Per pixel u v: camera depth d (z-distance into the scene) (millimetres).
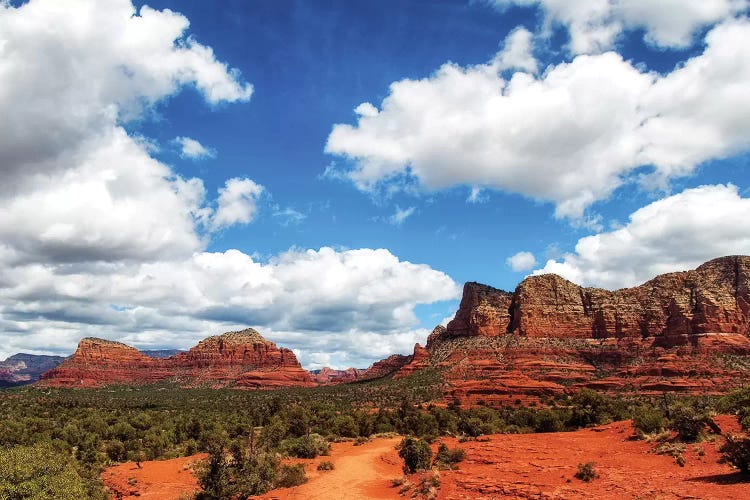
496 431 75062
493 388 133000
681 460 31219
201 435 79938
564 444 45031
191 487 45969
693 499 21766
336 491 39062
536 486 29062
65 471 25594
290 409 117812
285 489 41219
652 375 136375
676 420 39906
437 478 35156
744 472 25438
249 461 38625
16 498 22969
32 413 119750
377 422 96750
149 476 51531
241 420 110750
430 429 85812
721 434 37531
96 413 120750
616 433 49688
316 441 66938
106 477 50469
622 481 27734
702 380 126250
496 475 33688
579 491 26641
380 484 41688
